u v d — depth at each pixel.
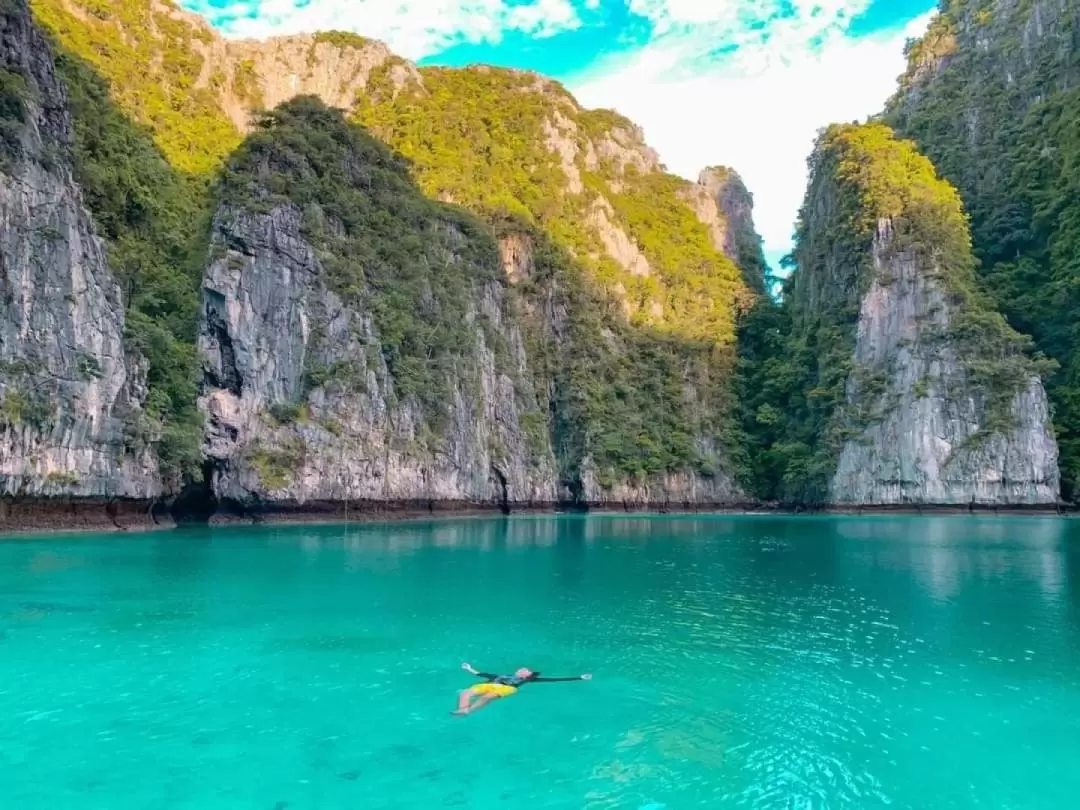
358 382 59.94
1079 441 80.25
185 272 55.66
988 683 15.59
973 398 81.38
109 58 85.56
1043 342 87.31
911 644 18.70
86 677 14.88
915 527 60.03
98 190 47.09
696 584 27.91
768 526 62.19
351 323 61.53
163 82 93.56
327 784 10.75
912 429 82.44
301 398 57.09
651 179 135.12
